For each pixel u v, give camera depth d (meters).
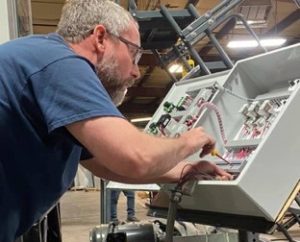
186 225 1.98
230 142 1.47
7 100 1.09
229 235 1.88
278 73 1.49
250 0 3.69
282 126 1.19
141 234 1.81
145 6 4.78
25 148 1.12
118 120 1.05
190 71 2.77
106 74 1.24
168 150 1.12
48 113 1.04
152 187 1.75
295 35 6.71
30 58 1.11
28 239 1.78
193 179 1.32
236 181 1.14
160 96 9.89
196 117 1.56
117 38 1.23
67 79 1.05
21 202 1.16
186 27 2.84
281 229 1.50
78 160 1.33
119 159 1.04
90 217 5.91
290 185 1.19
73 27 1.22
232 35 6.09
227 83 1.57
